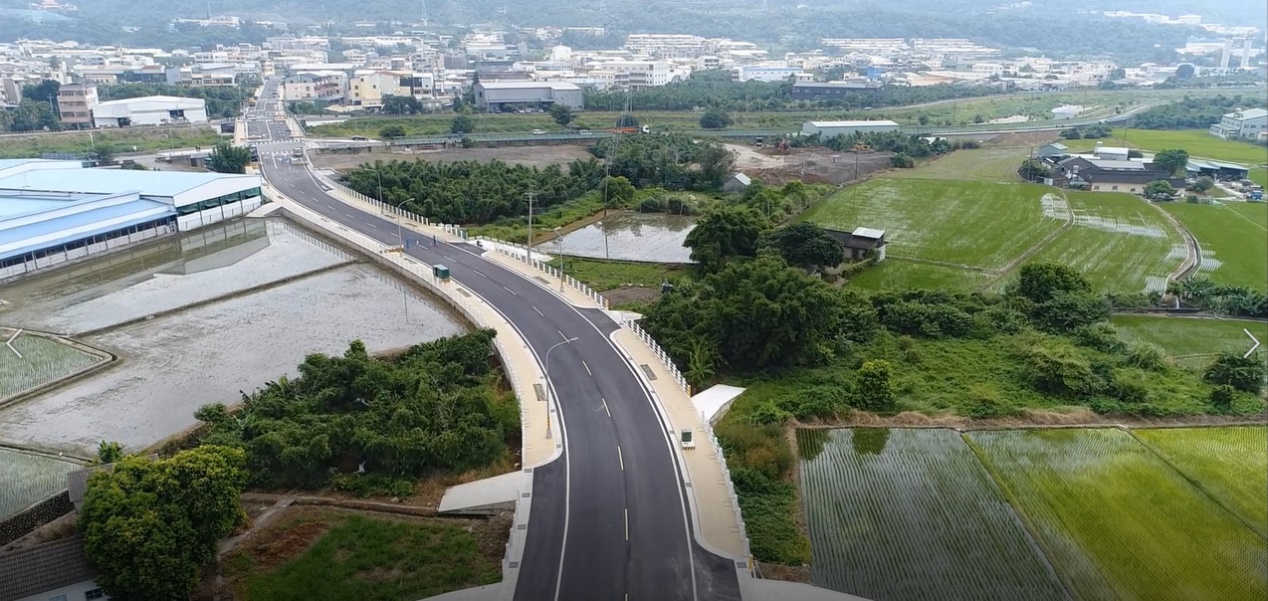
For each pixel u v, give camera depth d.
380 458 63.19
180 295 107.69
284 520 57.81
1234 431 75.88
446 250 125.44
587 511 59.34
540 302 102.75
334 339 93.62
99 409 76.12
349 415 67.12
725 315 84.56
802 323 84.44
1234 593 53.09
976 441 73.19
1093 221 152.50
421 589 51.03
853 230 140.12
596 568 53.19
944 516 61.22
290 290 110.81
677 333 88.75
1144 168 186.88
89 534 45.78
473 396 72.56
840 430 74.94
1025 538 58.44
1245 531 60.19
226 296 107.25
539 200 154.50
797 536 58.06
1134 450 72.06
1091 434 74.81
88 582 46.62
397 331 96.25
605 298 105.81
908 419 76.50
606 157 188.25
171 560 46.78
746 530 58.19
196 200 141.00
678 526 57.88
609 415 73.81
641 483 63.09
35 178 152.62
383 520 58.25
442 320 100.25
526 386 78.94
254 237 137.88
